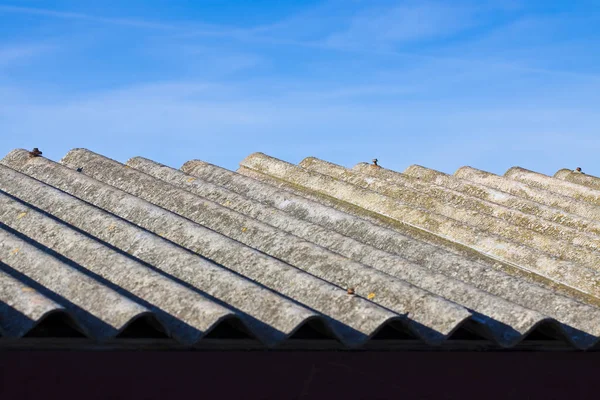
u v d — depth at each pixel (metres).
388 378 4.86
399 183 8.88
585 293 6.05
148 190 7.02
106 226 5.62
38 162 7.41
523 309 4.96
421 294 4.93
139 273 4.56
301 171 8.55
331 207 7.17
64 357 3.98
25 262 4.57
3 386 3.81
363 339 4.36
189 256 5.08
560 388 5.50
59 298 4.16
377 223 7.33
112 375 4.09
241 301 4.51
